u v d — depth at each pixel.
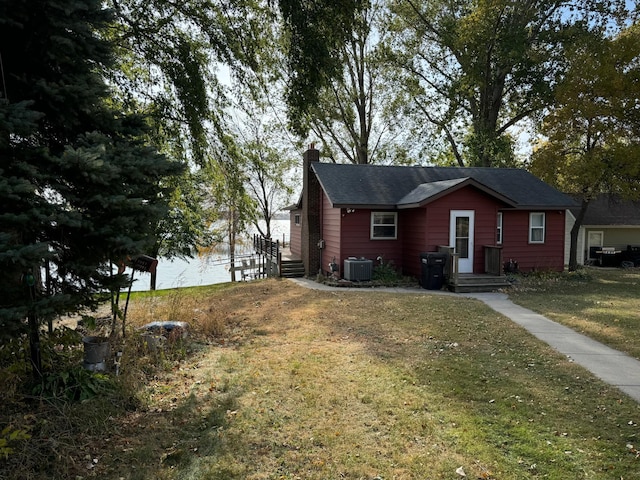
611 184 18.20
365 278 15.20
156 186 4.88
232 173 10.91
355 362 6.50
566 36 21.47
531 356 6.82
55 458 3.69
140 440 4.15
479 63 23.08
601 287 14.52
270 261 20.59
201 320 9.00
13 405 4.31
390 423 4.55
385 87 27.70
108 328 7.33
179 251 19.84
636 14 20.83
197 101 9.27
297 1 8.46
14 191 3.53
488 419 4.65
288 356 6.82
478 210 15.17
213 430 4.38
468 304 11.11
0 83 4.22
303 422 4.56
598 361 6.59
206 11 9.66
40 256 3.53
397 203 15.67
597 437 4.30
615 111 17.16
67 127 4.43
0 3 3.90
